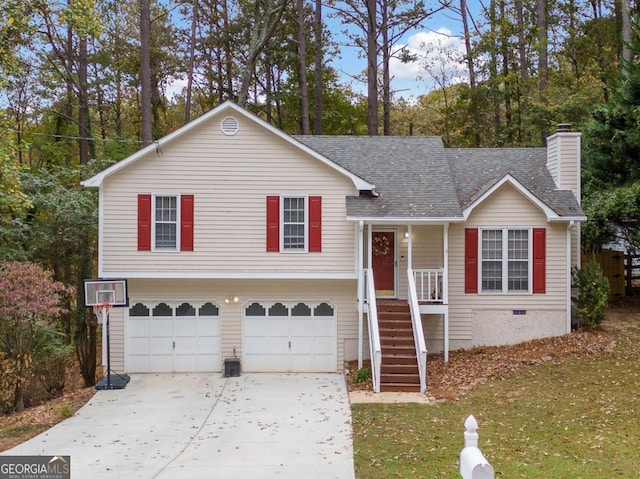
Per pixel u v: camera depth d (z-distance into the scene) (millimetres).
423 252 19391
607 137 21234
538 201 18719
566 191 19625
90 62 32062
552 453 10438
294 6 33156
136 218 18406
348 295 19109
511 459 10195
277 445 11922
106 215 18344
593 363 16078
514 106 35469
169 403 15578
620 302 22703
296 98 35812
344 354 19141
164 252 18438
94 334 22641
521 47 31547
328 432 12719
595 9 35188
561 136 19859
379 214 17938
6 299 15711
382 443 11570
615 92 22312
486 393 14734
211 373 18969
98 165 25047
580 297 19094
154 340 18969
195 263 18500
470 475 5594
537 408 13188
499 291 19078
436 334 19266
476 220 19062
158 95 35844
